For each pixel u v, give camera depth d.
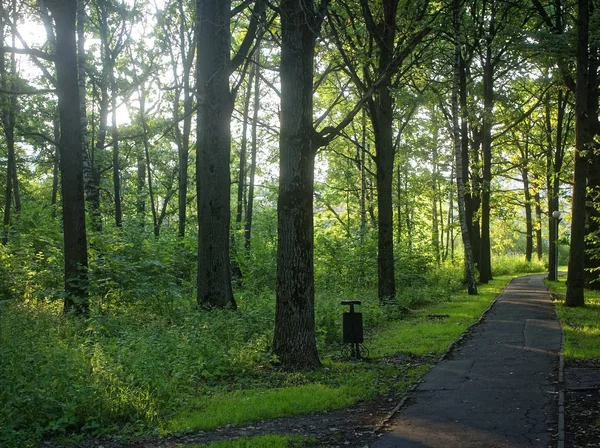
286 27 10.38
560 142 29.55
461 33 21.58
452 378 9.49
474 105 24.19
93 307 13.95
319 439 6.52
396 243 29.19
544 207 46.22
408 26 16.86
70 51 13.45
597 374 9.42
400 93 18.41
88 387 7.27
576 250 19.59
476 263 34.41
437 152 32.03
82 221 13.70
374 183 38.25
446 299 23.55
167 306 15.41
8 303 13.19
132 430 6.88
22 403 6.96
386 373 9.95
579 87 18.59
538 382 9.04
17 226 22.34
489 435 6.49
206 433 6.82
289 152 10.38
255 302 16.41
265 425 7.13
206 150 14.70
